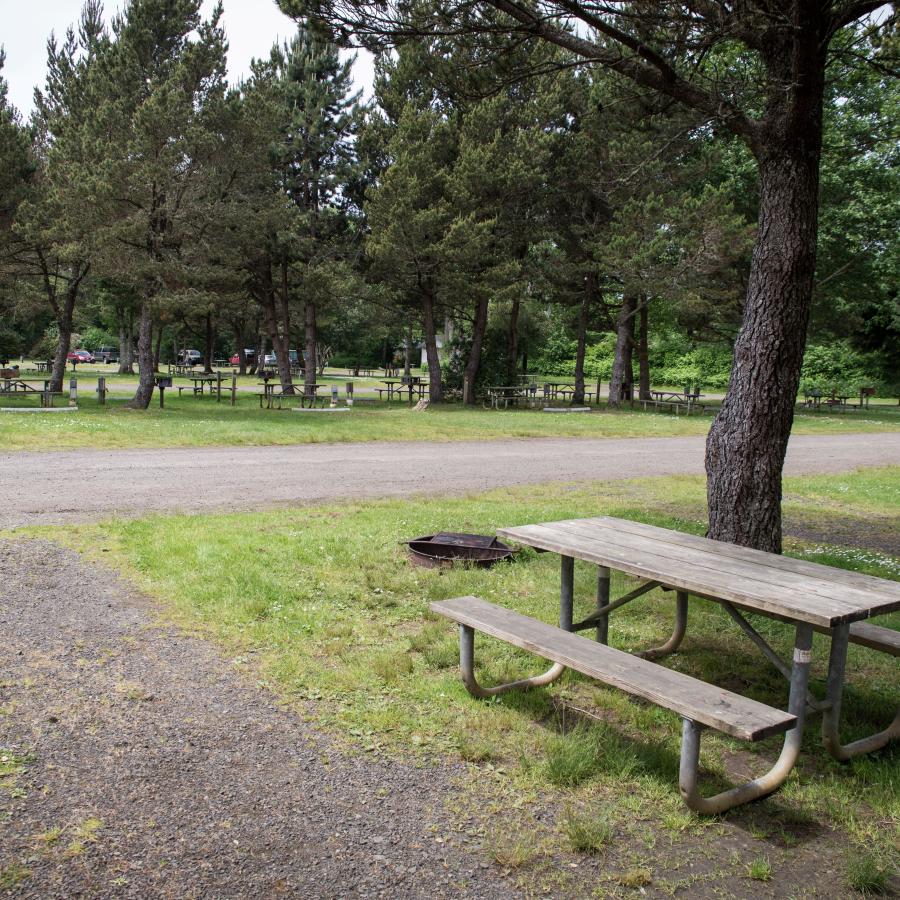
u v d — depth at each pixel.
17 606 4.94
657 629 5.14
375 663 4.21
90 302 42.88
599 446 16.78
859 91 17.41
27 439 13.51
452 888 2.50
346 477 11.06
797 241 5.65
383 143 26.84
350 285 26.52
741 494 5.86
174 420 18.14
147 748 3.29
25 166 21.84
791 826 2.97
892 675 4.48
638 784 3.20
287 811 2.88
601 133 21.58
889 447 18.91
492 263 25.47
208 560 6.03
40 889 2.38
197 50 19.86
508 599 5.53
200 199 20.75
